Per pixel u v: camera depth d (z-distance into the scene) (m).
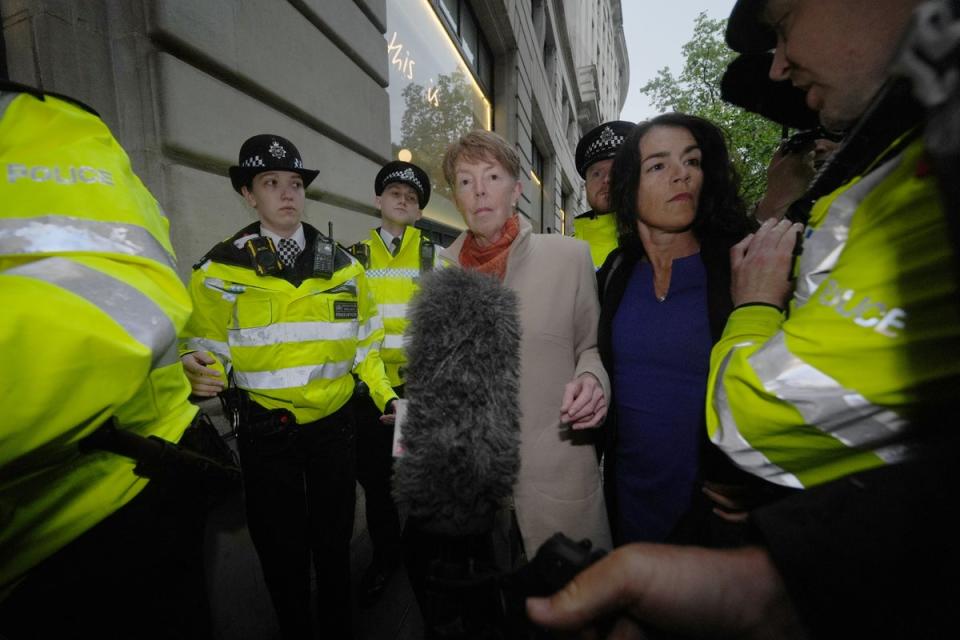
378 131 3.31
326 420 1.79
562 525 1.28
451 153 1.38
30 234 0.62
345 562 1.80
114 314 0.62
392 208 2.61
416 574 1.02
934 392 0.40
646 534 1.22
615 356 1.29
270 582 1.68
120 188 0.75
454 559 0.76
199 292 1.65
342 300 1.79
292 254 1.79
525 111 8.73
